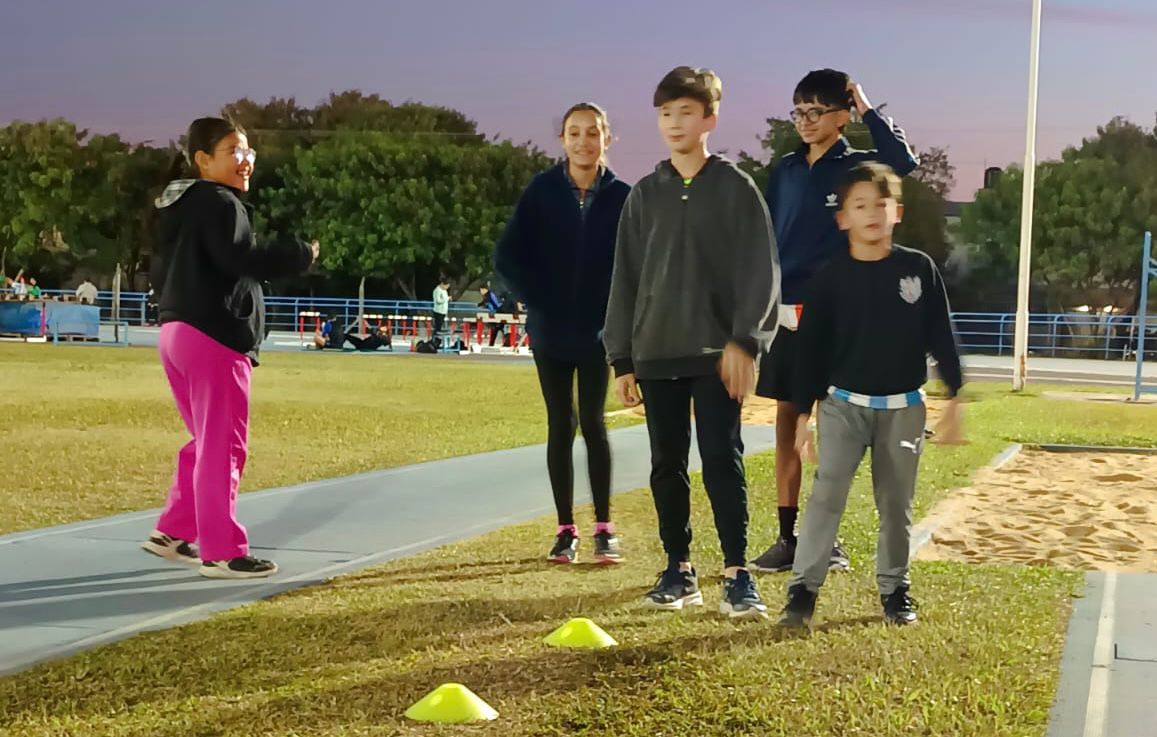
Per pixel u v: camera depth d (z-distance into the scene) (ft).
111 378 64.23
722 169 16.79
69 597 17.34
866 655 14.32
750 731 11.84
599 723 12.02
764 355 19.97
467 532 22.71
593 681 13.41
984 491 30.89
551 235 19.74
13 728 11.89
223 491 18.69
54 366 73.97
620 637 15.26
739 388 16.15
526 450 36.11
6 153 201.67
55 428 39.81
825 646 14.76
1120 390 77.25
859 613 16.69
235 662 14.08
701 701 12.65
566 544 20.17
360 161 193.26
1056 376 95.20
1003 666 14.07
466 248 195.31
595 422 20.11
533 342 20.08
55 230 203.62
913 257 16.03
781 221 20.76
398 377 71.72
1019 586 18.48
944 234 186.39
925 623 16.05
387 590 17.79
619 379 17.60
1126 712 12.63
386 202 189.78
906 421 15.92
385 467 32.40
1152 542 24.62
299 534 22.47
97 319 115.14
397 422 44.39
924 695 12.87
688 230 16.69
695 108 16.72
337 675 13.64
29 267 205.36
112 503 25.91
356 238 190.19
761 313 16.29
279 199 195.42
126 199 200.44
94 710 12.44
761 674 13.56
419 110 216.74
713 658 14.20
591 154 19.56
